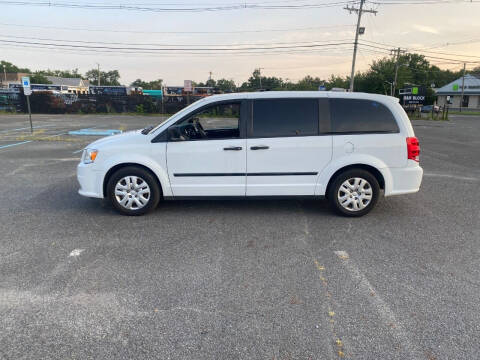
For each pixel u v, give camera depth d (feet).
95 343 8.73
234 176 17.12
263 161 16.98
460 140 55.26
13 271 12.16
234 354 8.38
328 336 9.01
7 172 27.40
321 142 16.88
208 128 18.85
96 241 14.67
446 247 14.34
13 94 113.29
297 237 15.21
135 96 119.03
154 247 14.14
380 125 17.15
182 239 14.93
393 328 9.33
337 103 17.10
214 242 14.65
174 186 17.29
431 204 20.07
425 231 16.02
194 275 11.96
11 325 9.36
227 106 17.17
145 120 92.02
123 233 15.53
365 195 17.43
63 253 13.55
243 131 16.97
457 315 9.89
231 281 11.59
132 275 11.94
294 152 16.90
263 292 10.96
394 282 11.62
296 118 17.01
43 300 10.48
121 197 17.62
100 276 11.87
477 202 20.57
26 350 8.48
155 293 10.88
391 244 14.58
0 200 20.18
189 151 16.92
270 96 17.16
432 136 62.13
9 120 85.76
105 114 116.57
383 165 17.11
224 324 9.45
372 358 8.30
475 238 15.28
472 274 12.18
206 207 19.10
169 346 8.63
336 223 16.90
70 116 105.91
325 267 12.59
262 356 8.32
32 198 20.61
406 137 17.13
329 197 17.67
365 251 13.92
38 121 83.15
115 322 9.52
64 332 9.12
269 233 15.65
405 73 172.65
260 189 17.28
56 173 27.17
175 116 17.25
